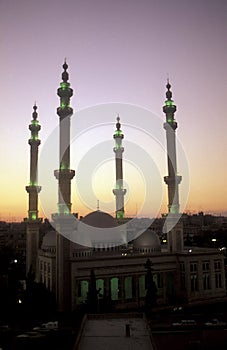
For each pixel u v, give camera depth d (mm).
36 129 110250
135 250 100438
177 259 97312
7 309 77875
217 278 100062
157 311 84188
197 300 94500
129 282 93688
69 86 93188
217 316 76938
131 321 51844
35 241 104188
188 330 63281
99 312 76938
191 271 95375
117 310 85625
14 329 66938
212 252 100125
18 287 94562
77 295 84125
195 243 189375
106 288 86062
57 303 82688
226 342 56844
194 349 53938
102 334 45375
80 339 43219
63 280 82500
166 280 97625
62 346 56531
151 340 41594
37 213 105750
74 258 84750
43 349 55281
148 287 81688
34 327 68500
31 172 107438
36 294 78250
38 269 100750
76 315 76312
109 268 87312
